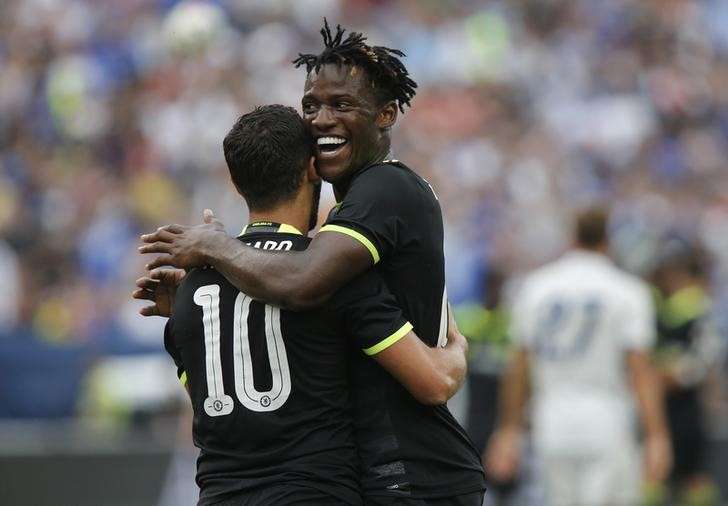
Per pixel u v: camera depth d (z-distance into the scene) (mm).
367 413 12641
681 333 31438
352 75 12773
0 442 34531
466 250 46625
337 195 13430
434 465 12734
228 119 54219
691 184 57750
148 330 40938
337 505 12211
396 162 12992
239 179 12969
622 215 53969
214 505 12383
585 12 66125
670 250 31797
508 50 63031
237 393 12383
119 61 58125
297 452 12234
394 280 12703
